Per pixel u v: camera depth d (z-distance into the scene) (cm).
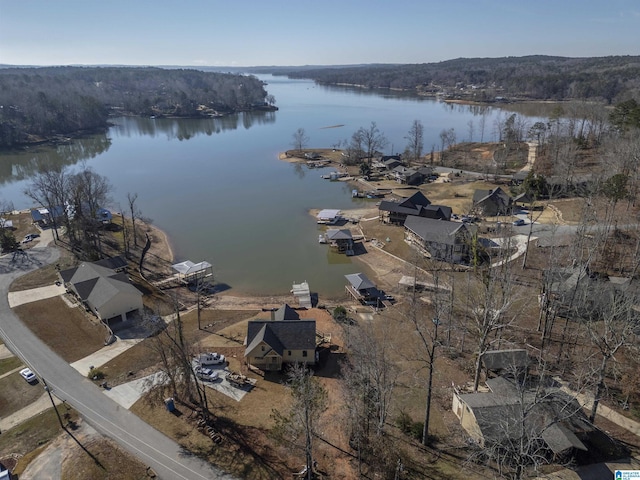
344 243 8619
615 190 7700
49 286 6894
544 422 3569
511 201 9794
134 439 3891
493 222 9112
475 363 4869
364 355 4200
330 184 13188
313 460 3609
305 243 8925
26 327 5762
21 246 8488
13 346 5366
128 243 8669
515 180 11919
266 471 3528
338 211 10312
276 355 4862
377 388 3722
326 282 7331
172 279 7338
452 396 4403
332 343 5456
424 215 9331
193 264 7419
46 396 4488
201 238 9175
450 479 3397
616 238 7331
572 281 5753
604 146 11550
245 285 7250
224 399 4447
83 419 4147
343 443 3806
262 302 6681
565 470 3431
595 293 5147
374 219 10044
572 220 8831
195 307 6500
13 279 7119
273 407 4316
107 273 6612
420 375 4734
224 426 4044
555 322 5525
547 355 4888
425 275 7200
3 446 3844
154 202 11425
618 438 3750
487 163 14500
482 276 6475
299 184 13188
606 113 15300
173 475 3506
